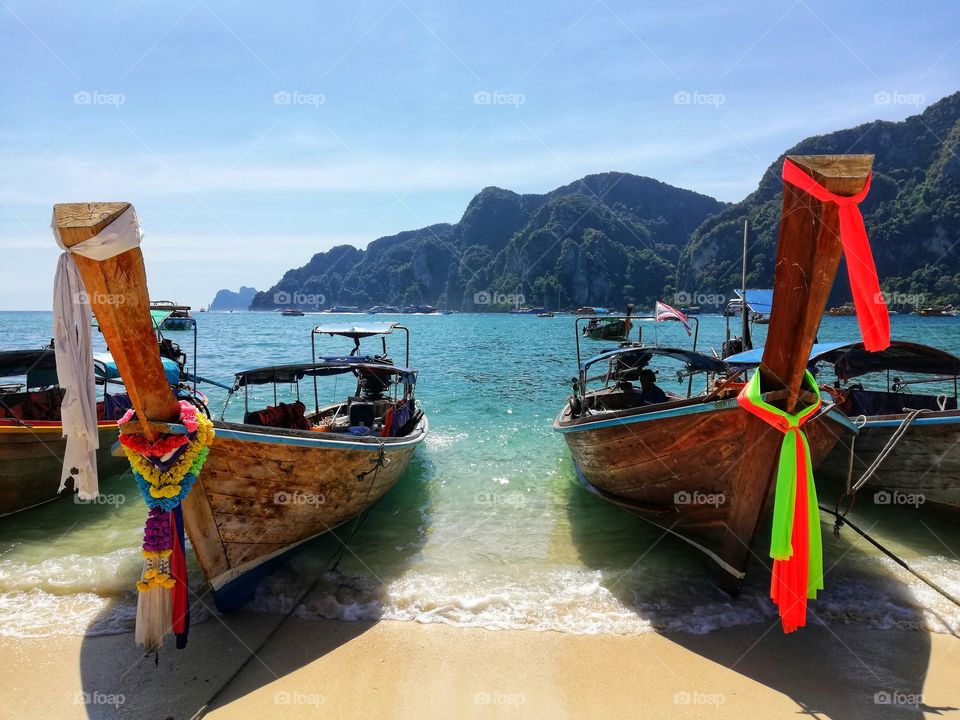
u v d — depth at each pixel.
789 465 4.56
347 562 6.45
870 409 9.16
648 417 5.76
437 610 5.43
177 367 8.34
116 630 5.11
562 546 6.91
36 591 5.74
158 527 4.35
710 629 5.11
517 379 20.55
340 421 10.10
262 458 5.29
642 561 6.46
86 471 4.18
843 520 6.47
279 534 5.82
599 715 4.05
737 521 5.36
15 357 8.81
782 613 4.59
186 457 4.42
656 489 6.38
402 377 9.86
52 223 3.48
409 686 4.37
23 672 4.50
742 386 5.06
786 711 4.06
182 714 4.07
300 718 4.02
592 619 5.28
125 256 3.77
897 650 4.76
